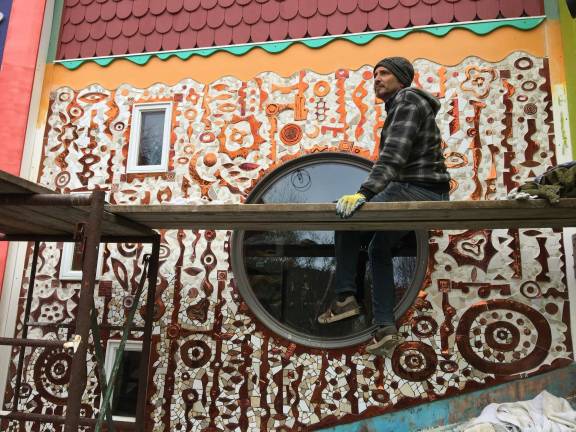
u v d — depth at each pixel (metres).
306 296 3.86
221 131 4.21
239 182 4.09
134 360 3.99
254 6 4.44
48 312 4.15
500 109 3.86
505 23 3.98
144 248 4.12
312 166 4.04
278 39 4.32
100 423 2.95
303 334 3.74
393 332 2.83
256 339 3.79
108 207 2.84
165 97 4.37
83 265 2.64
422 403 3.50
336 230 3.05
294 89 4.17
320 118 4.08
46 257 4.26
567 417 3.09
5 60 4.53
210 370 3.80
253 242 4.02
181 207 2.77
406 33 4.11
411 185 2.88
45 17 4.68
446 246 3.70
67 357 4.05
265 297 3.90
